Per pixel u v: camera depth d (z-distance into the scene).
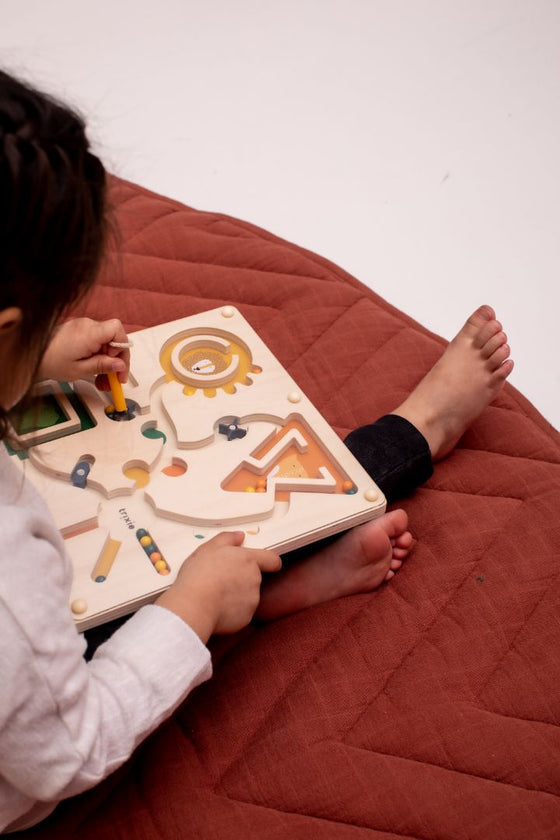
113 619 0.94
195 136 1.87
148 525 1.00
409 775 0.95
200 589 0.91
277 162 1.84
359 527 1.08
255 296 1.44
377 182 1.81
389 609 1.09
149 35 2.04
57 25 2.04
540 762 0.97
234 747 0.98
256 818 0.93
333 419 1.30
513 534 1.15
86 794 0.94
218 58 2.01
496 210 1.75
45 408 1.08
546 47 2.03
